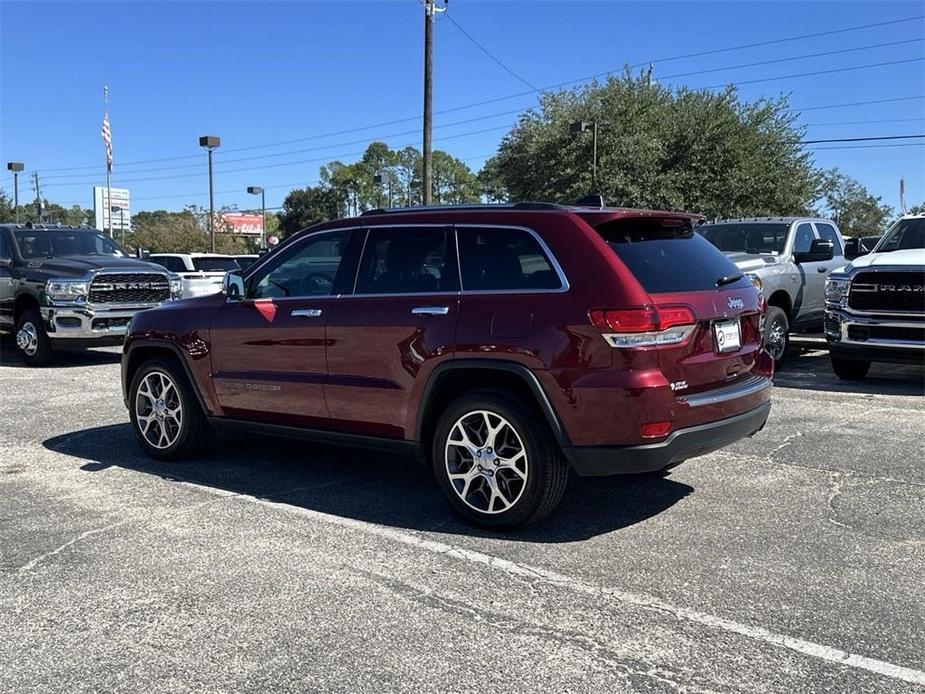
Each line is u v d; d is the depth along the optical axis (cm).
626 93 4075
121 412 867
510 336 464
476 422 489
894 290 905
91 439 740
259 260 600
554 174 3966
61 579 421
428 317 496
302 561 443
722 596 396
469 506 491
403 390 509
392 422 519
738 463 634
